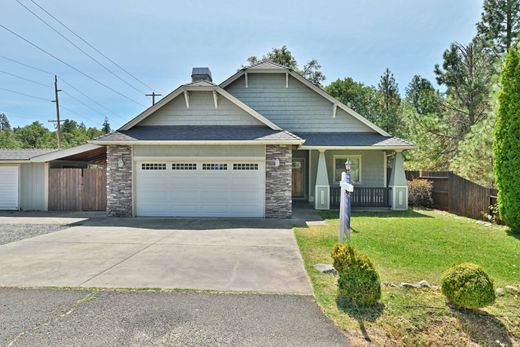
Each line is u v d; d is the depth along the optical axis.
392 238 8.21
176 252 6.99
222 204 12.00
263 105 16.09
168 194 12.09
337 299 4.48
